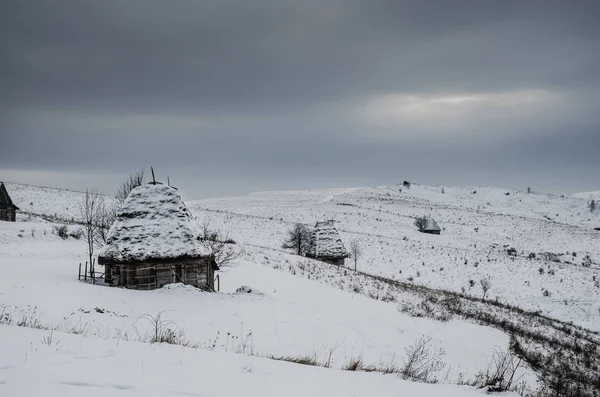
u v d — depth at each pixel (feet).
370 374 31.09
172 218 89.92
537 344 97.66
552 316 152.97
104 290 73.67
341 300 104.06
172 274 86.99
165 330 50.78
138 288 85.30
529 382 68.44
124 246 85.56
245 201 488.44
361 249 233.35
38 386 19.25
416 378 34.22
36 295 63.46
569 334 119.65
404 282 178.50
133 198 91.30
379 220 351.87
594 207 562.66
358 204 446.60
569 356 93.76
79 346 26.73
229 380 23.43
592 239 322.34
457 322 100.63
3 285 67.00
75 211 256.73
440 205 504.02
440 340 81.97
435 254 236.43
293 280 118.11
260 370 26.61
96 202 250.78
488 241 310.04
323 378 27.02
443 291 163.22
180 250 86.33
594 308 160.76
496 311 131.34
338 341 62.39
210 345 47.09
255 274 118.62
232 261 130.11
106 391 19.52
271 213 372.58
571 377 77.66
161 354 27.12
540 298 177.58
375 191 605.73
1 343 25.53
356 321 79.82
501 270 212.43
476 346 84.58
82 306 60.44
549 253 269.64
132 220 88.99
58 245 137.08
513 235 334.44
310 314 74.28
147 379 21.81
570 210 571.69
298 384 24.62
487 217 408.26
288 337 59.06
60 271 97.76
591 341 116.16
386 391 25.93
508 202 615.16
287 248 223.71
